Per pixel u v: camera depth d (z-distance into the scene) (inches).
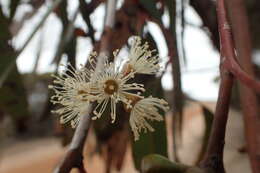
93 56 8.7
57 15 14.6
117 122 11.5
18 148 29.7
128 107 7.7
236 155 15.6
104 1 12.2
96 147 14.8
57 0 11.6
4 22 12.7
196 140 17.7
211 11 13.3
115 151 12.3
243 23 10.2
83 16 12.4
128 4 11.9
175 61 11.1
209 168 6.5
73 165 7.4
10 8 13.2
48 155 28.1
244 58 10.1
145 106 7.8
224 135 6.6
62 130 12.3
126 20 11.7
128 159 19.2
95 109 7.8
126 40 11.5
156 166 6.5
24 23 15.3
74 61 13.0
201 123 19.5
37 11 15.2
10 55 12.3
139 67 8.1
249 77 6.1
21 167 26.9
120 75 7.9
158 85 10.7
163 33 11.3
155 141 10.2
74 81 8.0
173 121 11.6
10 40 12.6
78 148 7.4
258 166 8.3
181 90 11.3
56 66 12.6
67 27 13.0
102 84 7.8
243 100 8.9
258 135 8.5
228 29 6.8
